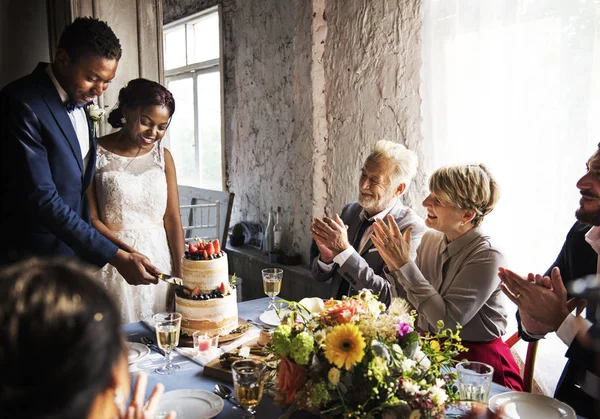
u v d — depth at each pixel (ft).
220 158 14.90
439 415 3.64
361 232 7.68
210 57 14.75
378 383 3.58
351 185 10.27
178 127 16.67
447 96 8.29
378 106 9.53
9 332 1.45
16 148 6.31
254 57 12.49
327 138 10.71
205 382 4.95
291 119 11.40
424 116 8.66
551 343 7.29
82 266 1.77
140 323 6.64
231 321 6.09
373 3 9.36
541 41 7.11
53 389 1.43
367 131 9.80
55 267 1.67
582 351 4.45
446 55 8.23
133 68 9.94
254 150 12.89
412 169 7.38
